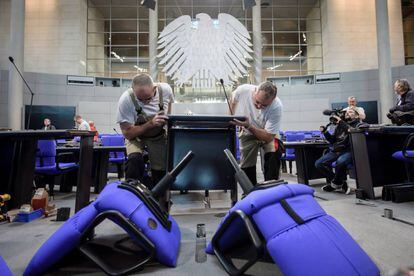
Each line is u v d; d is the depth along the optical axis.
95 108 9.75
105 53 11.90
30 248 1.38
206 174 1.97
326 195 2.74
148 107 1.86
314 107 9.85
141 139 1.90
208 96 10.47
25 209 1.95
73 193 3.18
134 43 12.05
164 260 1.08
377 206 2.14
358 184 2.54
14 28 8.04
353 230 1.53
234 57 8.12
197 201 2.50
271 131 1.93
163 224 1.18
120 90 10.03
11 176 2.24
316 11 11.56
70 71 10.40
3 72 9.17
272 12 11.89
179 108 9.31
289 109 10.05
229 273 1.01
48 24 10.46
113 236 1.45
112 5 11.45
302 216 0.93
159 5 11.30
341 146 2.79
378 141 2.68
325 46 10.93
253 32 10.42
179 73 8.03
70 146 3.16
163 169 1.98
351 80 9.70
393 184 2.53
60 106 9.55
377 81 9.40
